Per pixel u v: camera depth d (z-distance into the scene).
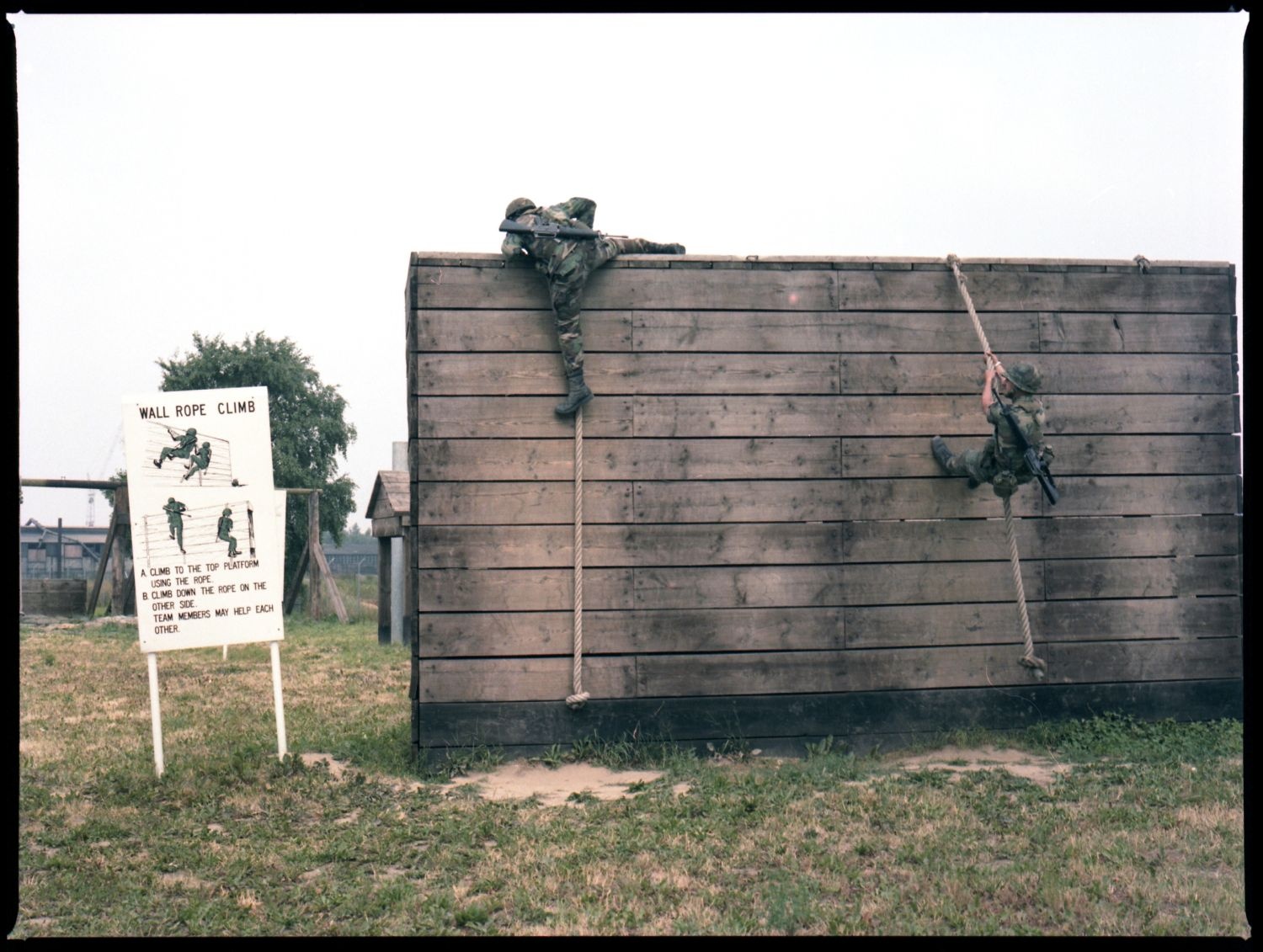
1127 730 9.69
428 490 9.12
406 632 20.70
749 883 6.10
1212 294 10.26
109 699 12.83
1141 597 9.98
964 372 9.88
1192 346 10.20
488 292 9.28
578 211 9.27
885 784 8.16
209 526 8.88
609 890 5.99
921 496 9.72
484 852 6.71
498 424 9.22
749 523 9.48
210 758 9.15
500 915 5.69
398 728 10.70
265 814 7.61
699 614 9.35
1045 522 9.89
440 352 9.20
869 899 5.79
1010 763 8.88
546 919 5.60
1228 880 6.01
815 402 9.63
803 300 9.68
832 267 9.74
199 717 11.51
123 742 10.06
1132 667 9.91
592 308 9.42
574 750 9.06
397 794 8.12
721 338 9.55
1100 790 7.93
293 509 34.81
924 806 7.49
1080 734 9.44
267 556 8.99
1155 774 8.29
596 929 5.39
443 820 7.39
